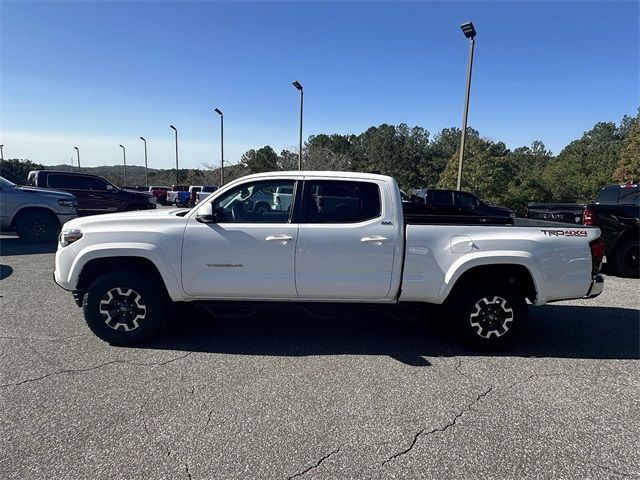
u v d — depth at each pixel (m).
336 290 4.16
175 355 4.06
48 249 10.00
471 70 15.27
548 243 4.18
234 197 4.24
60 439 2.70
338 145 83.69
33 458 2.51
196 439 2.73
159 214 4.38
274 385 3.49
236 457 2.56
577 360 4.15
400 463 2.54
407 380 3.64
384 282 4.14
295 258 4.11
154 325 4.25
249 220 4.22
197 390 3.38
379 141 73.94
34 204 10.65
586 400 3.36
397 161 69.88
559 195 36.34
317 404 3.21
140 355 4.05
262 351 4.21
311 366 3.88
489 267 4.25
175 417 2.98
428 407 3.20
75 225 4.25
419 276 4.15
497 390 3.49
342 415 3.06
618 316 5.66
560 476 2.45
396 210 4.17
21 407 3.07
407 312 4.32
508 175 31.31
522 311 4.28
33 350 4.11
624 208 8.21
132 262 4.29
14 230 10.70
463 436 2.84
